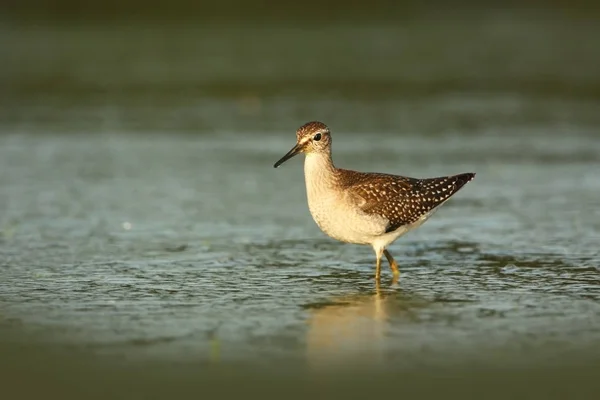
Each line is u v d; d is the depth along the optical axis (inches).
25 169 846.5
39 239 637.3
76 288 533.6
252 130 1017.5
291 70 1309.1
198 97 1171.9
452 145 937.5
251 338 454.9
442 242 637.3
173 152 920.3
